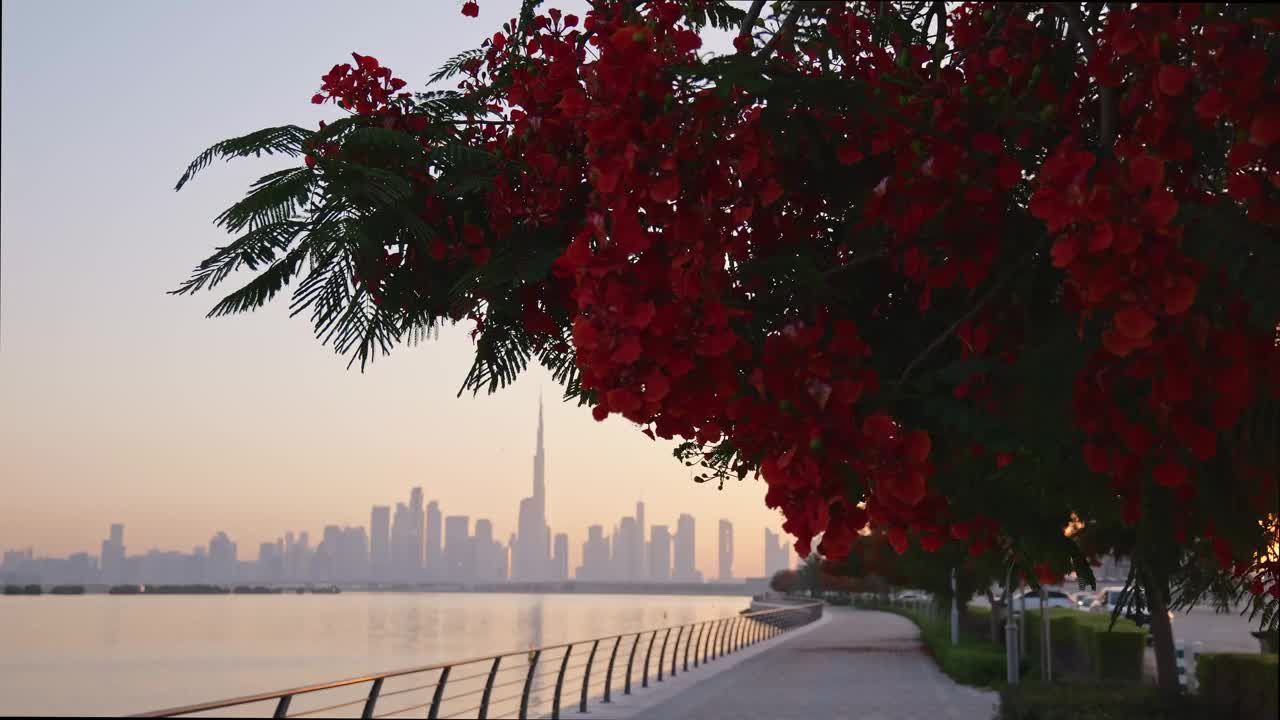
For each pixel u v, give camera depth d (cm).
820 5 217
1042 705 1270
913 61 236
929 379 225
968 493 252
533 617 17812
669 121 209
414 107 269
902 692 1989
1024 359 218
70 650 10162
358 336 248
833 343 218
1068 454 223
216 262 233
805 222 246
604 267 207
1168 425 205
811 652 3375
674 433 227
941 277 229
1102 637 1881
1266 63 184
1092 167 189
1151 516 252
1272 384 203
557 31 262
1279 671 1223
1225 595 468
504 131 273
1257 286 201
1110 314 200
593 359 205
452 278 259
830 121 223
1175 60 195
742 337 232
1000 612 2962
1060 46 240
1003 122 227
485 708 1348
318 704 5153
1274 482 225
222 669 7569
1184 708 1246
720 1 260
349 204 235
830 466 209
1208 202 214
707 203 214
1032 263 232
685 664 2678
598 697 1952
